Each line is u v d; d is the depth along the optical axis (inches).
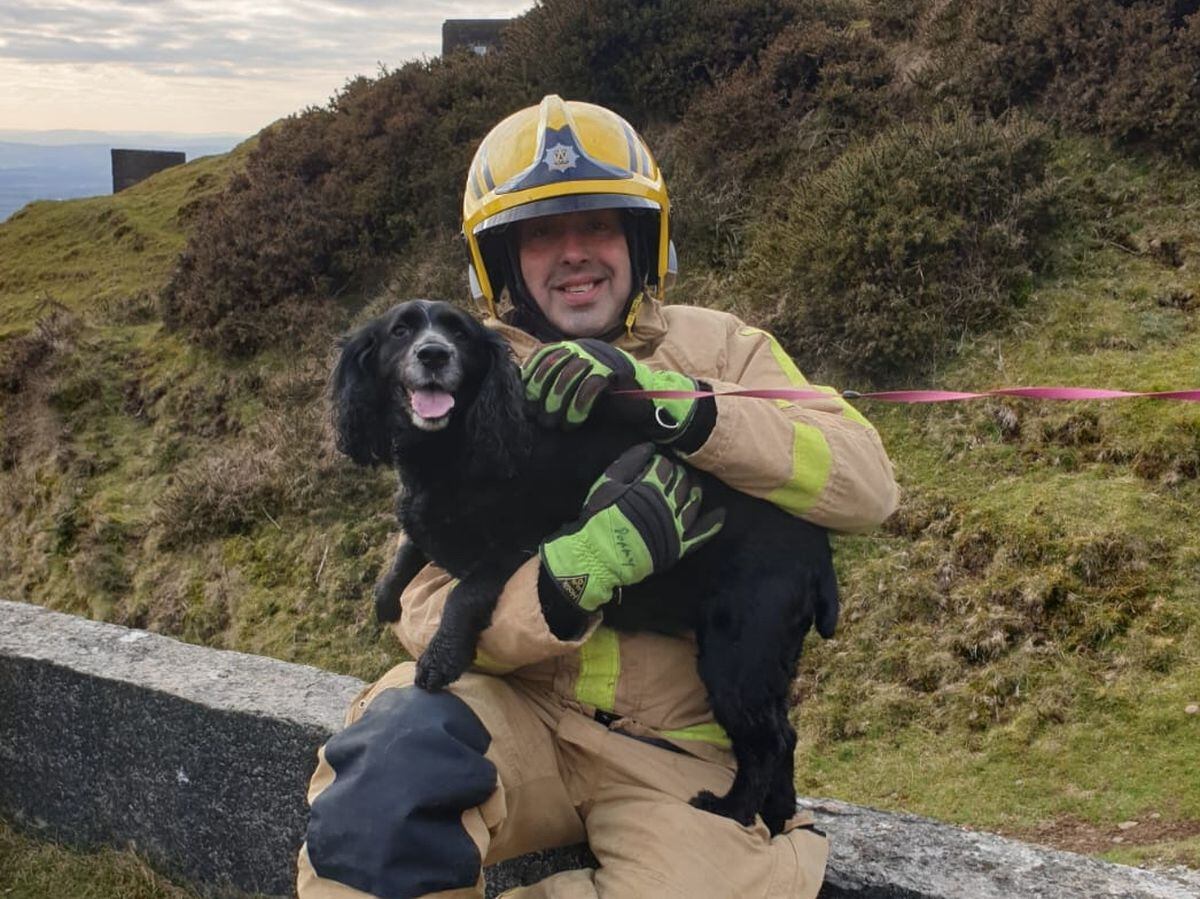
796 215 274.7
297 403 330.3
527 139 88.0
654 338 91.0
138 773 115.3
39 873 115.3
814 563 79.6
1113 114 264.7
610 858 73.3
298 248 362.3
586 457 78.7
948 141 259.8
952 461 217.5
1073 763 158.7
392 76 409.7
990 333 237.6
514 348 90.4
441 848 68.5
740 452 74.4
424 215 353.1
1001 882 83.4
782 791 82.7
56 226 538.6
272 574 287.7
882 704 182.1
